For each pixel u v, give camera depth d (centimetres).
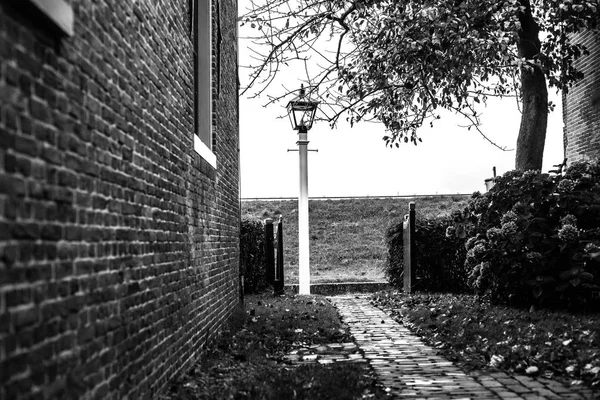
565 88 1347
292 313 1159
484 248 1086
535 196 1091
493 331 825
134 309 452
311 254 2545
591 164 1123
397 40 1245
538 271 1025
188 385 556
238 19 1337
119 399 407
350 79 1405
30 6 274
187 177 677
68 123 332
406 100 1494
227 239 1037
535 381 578
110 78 411
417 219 1606
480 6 1164
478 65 1262
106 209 395
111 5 417
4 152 257
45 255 296
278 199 2928
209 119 898
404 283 1575
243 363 693
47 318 296
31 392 274
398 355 745
